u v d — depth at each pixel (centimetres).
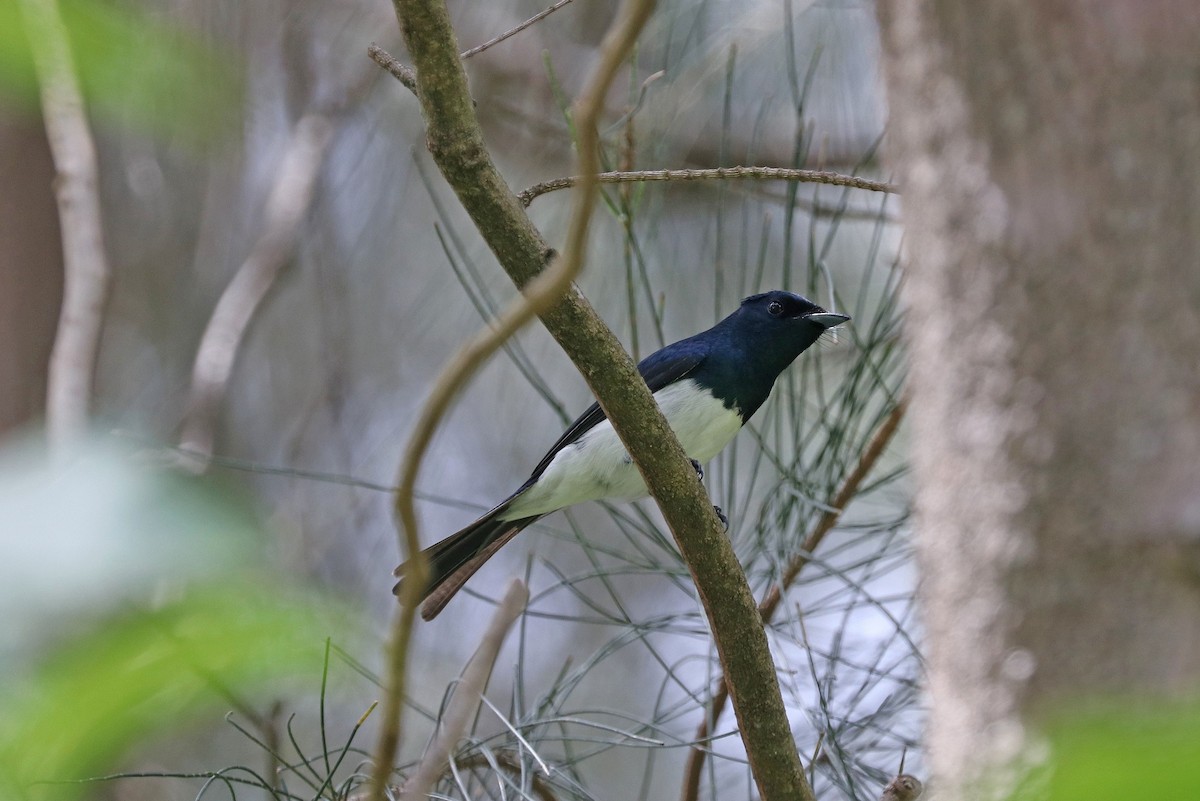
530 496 867
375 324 1236
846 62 1017
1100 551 439
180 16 798
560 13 1141
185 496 157
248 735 550
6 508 148
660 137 980
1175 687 419
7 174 953
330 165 1221
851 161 1002
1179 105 450
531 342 1197
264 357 1270
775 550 755
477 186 499
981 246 477
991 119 478
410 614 313
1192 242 444
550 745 1144
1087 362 451
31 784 182
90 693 173
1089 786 140
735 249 1055
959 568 472
